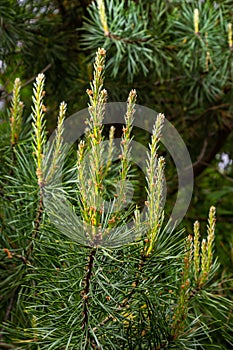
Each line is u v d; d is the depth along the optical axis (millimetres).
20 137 1085
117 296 876
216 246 1485
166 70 1354
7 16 1290
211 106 1556
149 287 871
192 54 1297
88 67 1337
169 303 901
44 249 920
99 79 807
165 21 1354
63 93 1425
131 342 888
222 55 1287
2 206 1017
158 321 886
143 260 858
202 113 1545
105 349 881
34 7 1360
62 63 1423
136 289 868
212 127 1650
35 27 1361
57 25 1420
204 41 1282
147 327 893
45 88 1468
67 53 1425
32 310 892
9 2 1286
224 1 1327
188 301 923
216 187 1800
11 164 1014
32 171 970
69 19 1446
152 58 1281
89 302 857
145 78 1378
